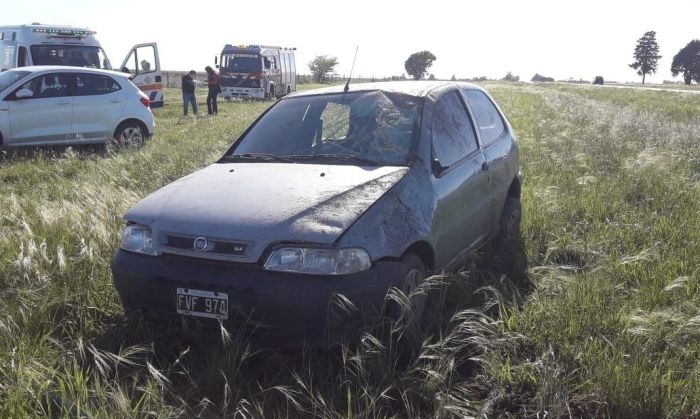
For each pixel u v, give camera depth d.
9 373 3.13
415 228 3.63
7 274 4.52
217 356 3.26
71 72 11.90
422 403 3.03
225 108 25.16
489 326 3.59
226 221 3.35
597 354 3.23
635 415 2.76
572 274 4.65
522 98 30.22
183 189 3.85
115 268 3.61
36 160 10.25
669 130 12.72
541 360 3.13
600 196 6.79
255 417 2.87
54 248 4.94
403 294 3.28
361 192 3.58
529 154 10.15
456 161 4.49
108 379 3.24
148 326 3.72
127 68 21.42
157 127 16.55
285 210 3.36
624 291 4.25
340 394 3.05
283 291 3.11
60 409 2.80
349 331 3.17
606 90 48.00
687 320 3.56
